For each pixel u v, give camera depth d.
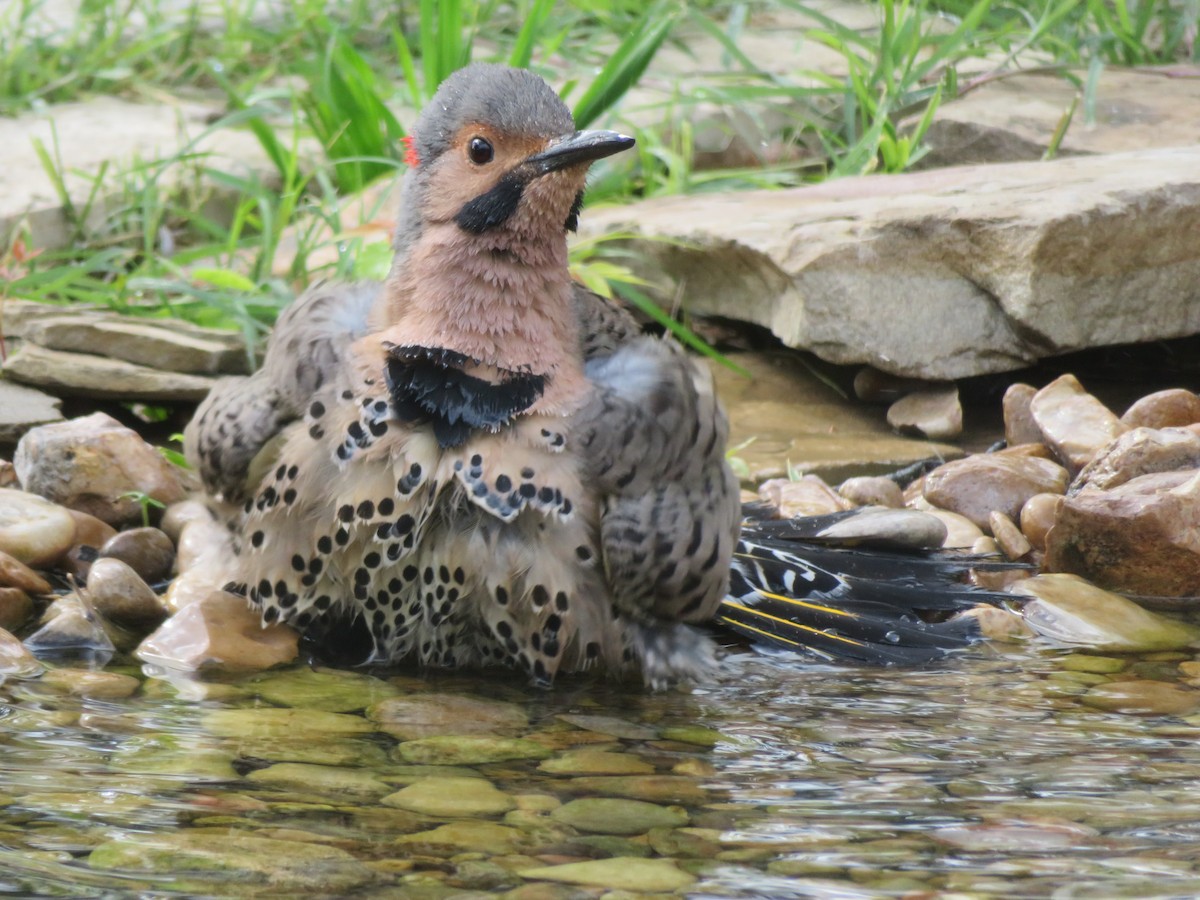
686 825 5.79
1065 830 5.70
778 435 10.98
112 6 18.06
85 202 13.59
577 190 7.42
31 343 10.88
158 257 12.48
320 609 7.61
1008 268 10.80
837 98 15.33
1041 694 7.34
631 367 7.49
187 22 17.84
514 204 7.25
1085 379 11.62
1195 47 16.30
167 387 10.67
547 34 16.86
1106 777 6.23
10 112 16.09
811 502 9.70
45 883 5.18
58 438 9.16
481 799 6.04
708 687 7.47
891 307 11.05
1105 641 8.14
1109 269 10.92
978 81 15.20
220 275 11.55
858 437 10.97
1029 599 8.48
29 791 5.95
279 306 11.41
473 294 7.29
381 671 7.64
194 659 7.54
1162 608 8.68
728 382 11.86
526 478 7.20
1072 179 11.85
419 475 7.17
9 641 7.46
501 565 7.26
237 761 6.36
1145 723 6.90
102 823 5.68
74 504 9.13
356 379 7.36
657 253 12.23
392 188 12.77
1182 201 11.03
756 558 8.79
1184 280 11.19
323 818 5.81
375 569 7.36
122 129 15.69
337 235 12.06
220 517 8.05
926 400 11.16
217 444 7.69
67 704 6.96
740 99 14.51
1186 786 6.13
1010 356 11.09
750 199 12.77
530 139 7.28
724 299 12.00
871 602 8.48
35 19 18.64
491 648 7.65
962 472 9.78
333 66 14.41
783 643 8.02
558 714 7.08
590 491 7.31
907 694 7.35
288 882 5.27
